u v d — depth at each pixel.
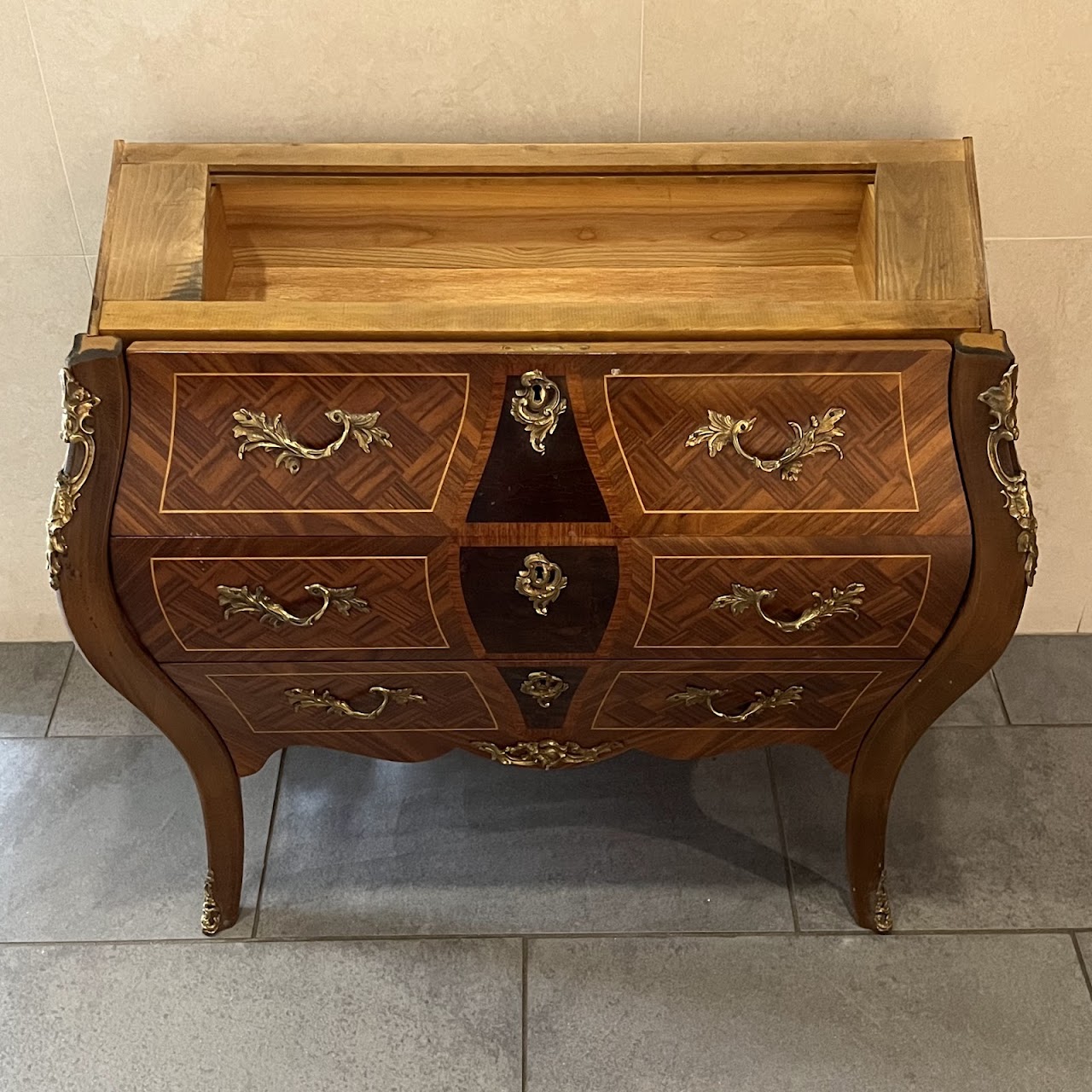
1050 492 1.71
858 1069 1.40
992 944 1.51
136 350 1.08
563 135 1.36
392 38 1.28
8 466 1.68
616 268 1.34
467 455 1.11
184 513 1.12
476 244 1.32
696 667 1.24
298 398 1.09
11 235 1.44
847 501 1.12
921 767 1.70
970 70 1.31
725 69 1.31
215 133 1.36
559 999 1.46
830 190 1.27
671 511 1.12
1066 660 1.84
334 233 1.31
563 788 1.68
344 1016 1.46
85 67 1.30
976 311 1.11
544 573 1.15
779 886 1.57
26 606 1.85
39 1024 1.45
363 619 1.18
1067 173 1.40
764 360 1.08
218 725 1.32
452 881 1.58
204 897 1.56
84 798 1.68
